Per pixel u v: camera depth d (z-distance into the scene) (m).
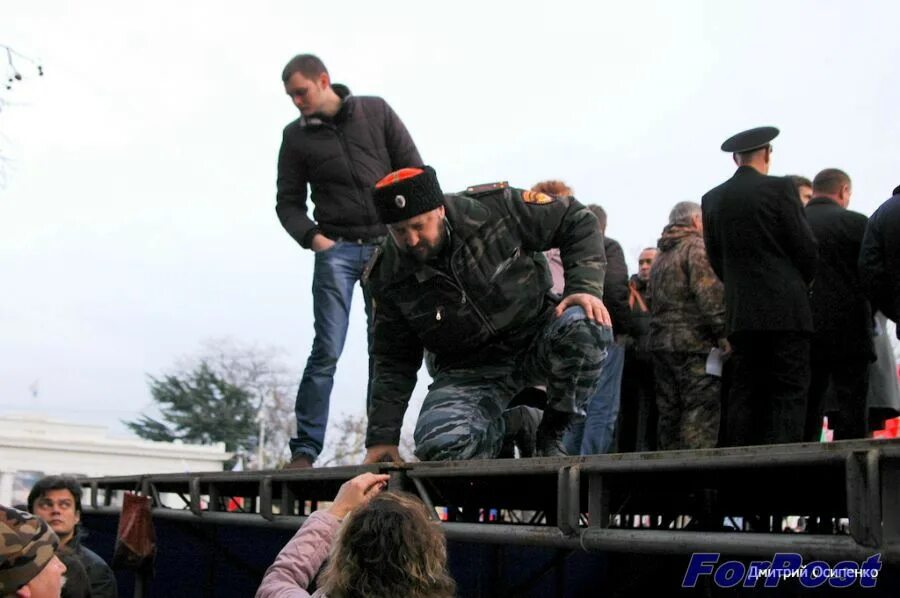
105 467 21.12
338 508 3.24
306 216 6.20
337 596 2.58
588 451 6.36
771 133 5.01
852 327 5.31
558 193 6.29
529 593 4.55
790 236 4.82
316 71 6.04
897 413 5.97
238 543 5.84
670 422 6.05
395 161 6.25
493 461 3.52
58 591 2.58
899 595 3.47
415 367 4.70
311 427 6.07
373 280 4.54
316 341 6.11
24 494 22.59
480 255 4.38
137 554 5.74
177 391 40.03
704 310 5.77
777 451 2.68
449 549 4.62
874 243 4.80
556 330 4.43
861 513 2.48
